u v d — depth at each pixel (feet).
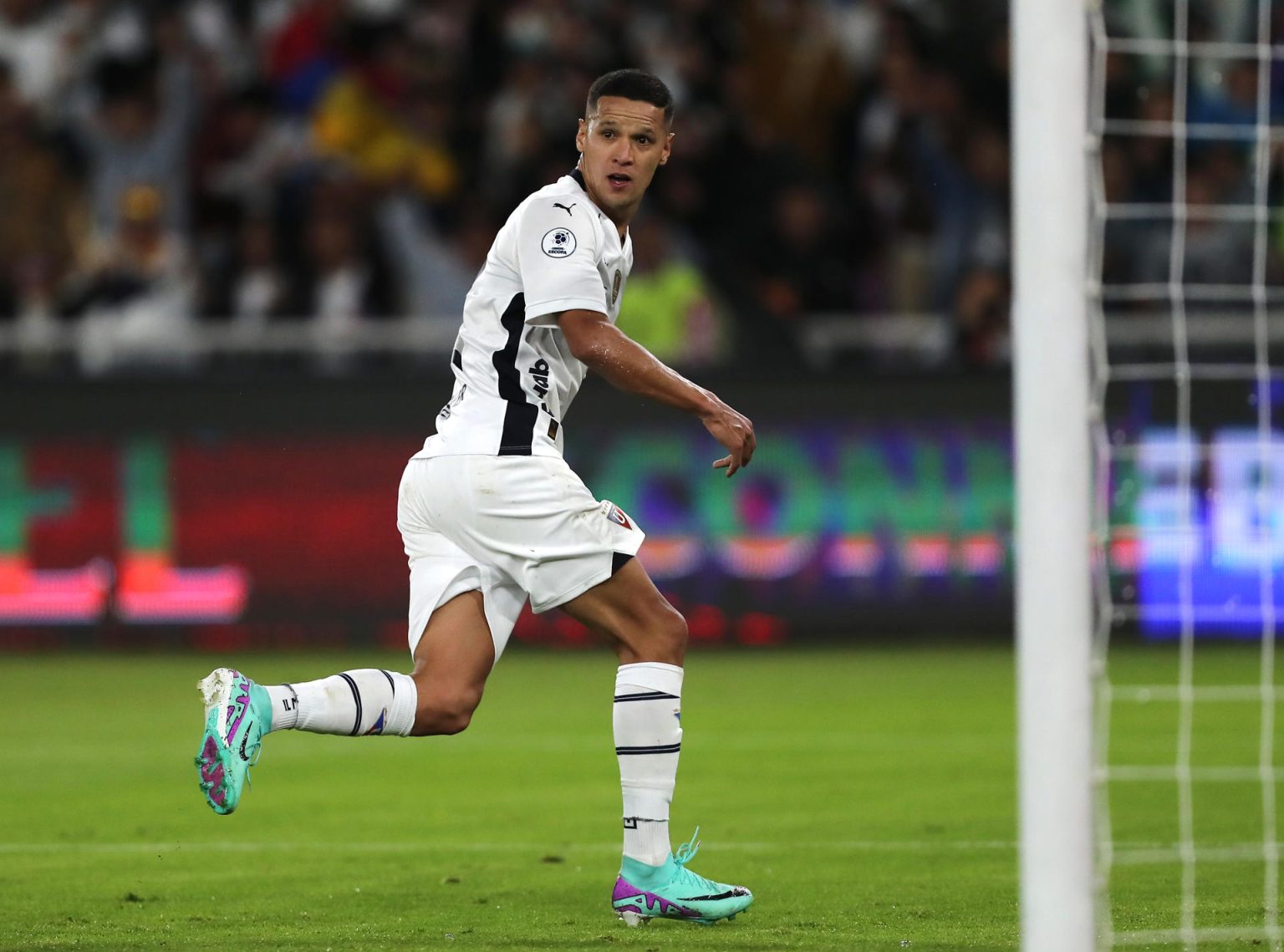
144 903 51.65
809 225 165.78
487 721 101.04
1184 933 44.62
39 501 140.67
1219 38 170.09
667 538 139.95
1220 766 82.69
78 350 155.22
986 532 138.72
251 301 161.27
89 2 176.45
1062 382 35.96
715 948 44.24
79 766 84.99
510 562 47.93
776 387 140.46
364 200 163.63
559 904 51.31
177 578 140.36
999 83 173.68
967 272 168.25
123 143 168.86
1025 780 36.01
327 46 173.99
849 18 178.29
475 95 174.29
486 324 48.75
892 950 44.04
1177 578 132.46
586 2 176.55
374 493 140.26
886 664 128.77
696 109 169.78
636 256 153.99
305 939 45.73
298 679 116.26
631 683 48.19
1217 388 136.05
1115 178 164.14
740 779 79.00
